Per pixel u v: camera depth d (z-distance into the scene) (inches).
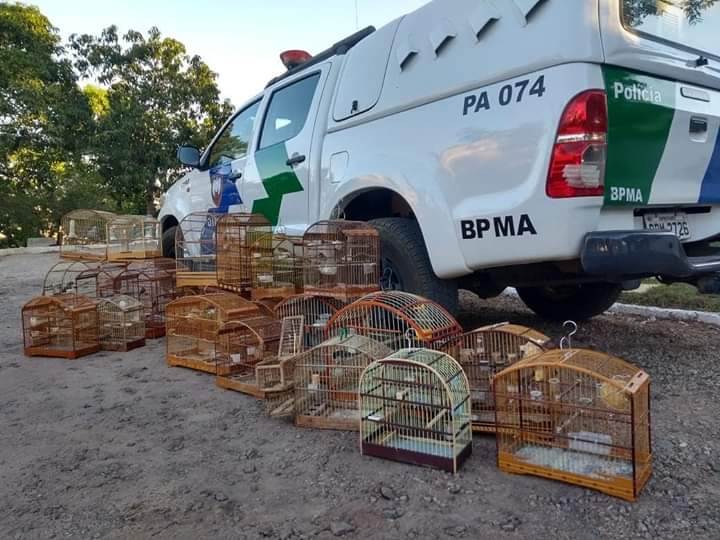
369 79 145.3
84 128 747.4
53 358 163.3
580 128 97.0
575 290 176.2
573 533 68.8
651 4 110.8
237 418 112.3
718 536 66.9
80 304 169.0
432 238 122.6
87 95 805.2
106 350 172.4
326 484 83.7
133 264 210.5
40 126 700.7
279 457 93.7
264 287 157.9
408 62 132.3
